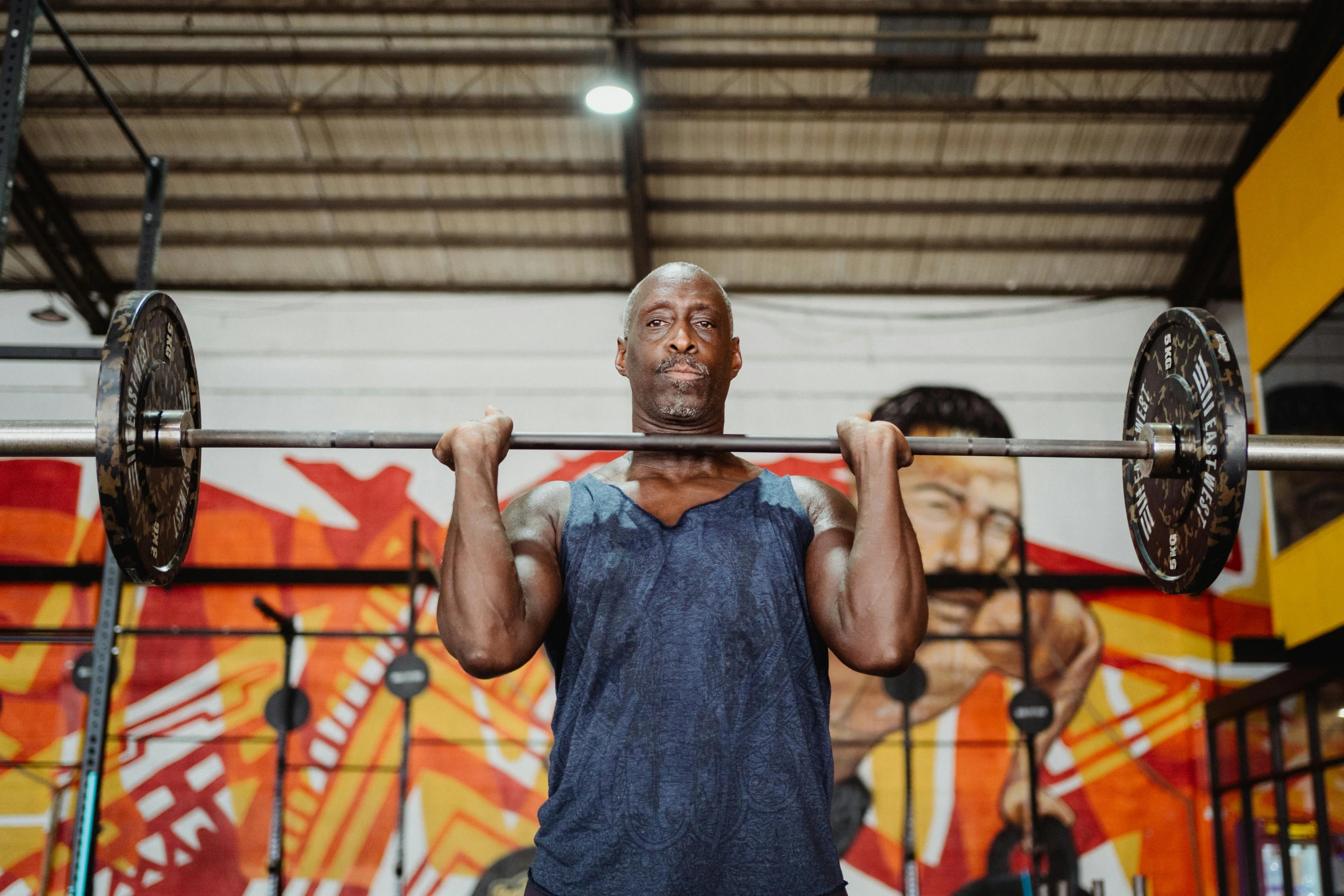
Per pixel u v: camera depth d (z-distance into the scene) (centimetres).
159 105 760
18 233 828
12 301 846
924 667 794
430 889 751
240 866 750
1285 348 664
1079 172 791
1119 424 837
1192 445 188
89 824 362
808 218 820
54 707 773
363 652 791
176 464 195
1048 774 777
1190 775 781
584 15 718
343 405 839
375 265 852
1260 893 722
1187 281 845
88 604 794
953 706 787
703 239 834
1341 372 593
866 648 148
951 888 754
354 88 758
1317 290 626
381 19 726
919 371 848
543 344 853
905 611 148
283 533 812
